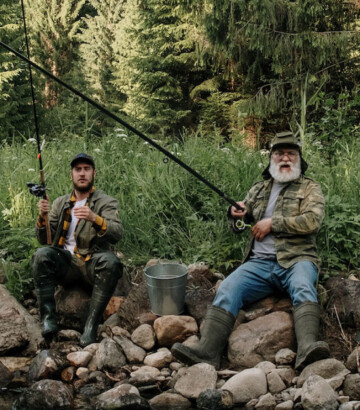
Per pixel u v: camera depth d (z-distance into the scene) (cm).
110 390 310
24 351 364
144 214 499
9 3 1644
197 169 510
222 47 1159
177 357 327
